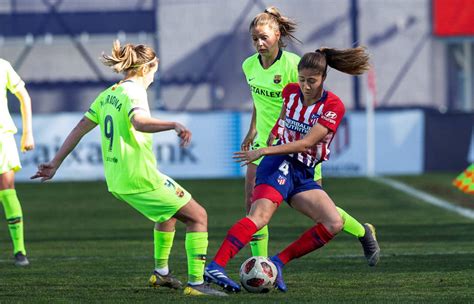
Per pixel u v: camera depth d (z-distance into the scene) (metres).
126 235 34.81
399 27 84.00
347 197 50.41
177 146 66.12
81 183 63.00
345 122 67.12
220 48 83.06
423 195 51.09
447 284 21.53
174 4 83.12
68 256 28.47
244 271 20.36
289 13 83.56
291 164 20.27
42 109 82.81
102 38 84.06
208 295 20.03
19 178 65.06
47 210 46.09
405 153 68.06
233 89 83.12
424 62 84.31
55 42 84.12
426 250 28.50
